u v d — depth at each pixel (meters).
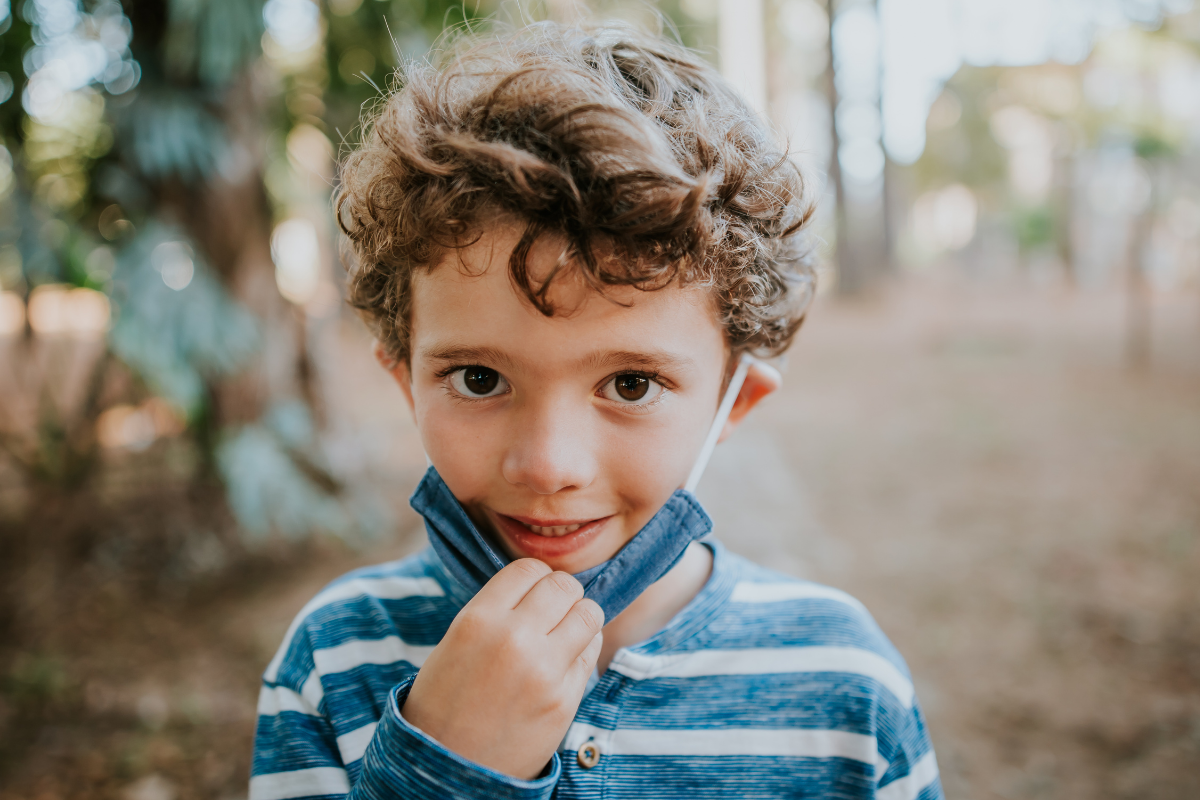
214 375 3.52
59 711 2.76
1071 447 6.34
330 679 0.87
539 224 0.60
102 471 3.70
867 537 4.58
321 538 3.97
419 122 0.69
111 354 3.07
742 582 0.93
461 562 0.75
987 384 9.18
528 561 0.69
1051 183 20.25
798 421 7.75
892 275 18.23
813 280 0.93
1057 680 3.08
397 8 3.50
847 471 5.97
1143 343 10.06
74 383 3.88
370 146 0.75
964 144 20.70
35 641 3.14
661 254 0.62
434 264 0.65
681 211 0.61
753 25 4.29
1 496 3.97
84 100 3.15
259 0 2.90
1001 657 3.26
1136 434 6.55
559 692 0.65
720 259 0.69
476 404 0.68
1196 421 6.82
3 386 4.11
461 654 0.64
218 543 3.75
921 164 21.75
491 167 0.61
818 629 0.87
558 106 0.64
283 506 3.46
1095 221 19.86
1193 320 12.95
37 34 3.01
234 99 3.39
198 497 3.77
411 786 0.60
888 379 9.87
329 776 0.83
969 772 2.57
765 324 0.80
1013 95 9.62
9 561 3.46
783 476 5.70
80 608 3.36
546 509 0.68
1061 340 11.83
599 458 0.67
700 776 0.79
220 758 2.54
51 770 2.49
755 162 0.74
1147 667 3.13
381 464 5.44
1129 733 2.74
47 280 3.04
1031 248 21.08
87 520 3.64
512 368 0.64
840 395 9.00
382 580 0.94
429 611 0.90
